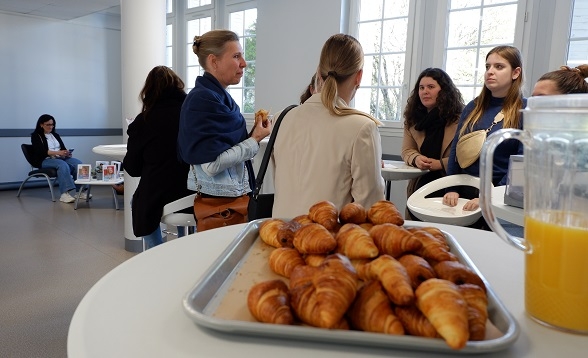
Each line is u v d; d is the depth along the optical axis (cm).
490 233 96
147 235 216
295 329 46
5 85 598
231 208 186
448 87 266
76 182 486
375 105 413
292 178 139
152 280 66
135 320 53
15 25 598
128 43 327
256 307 50
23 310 241
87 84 675
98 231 401
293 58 450
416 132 284
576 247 50
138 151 208
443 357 46
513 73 202
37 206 509
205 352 47
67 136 662
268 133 191
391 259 51
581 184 49
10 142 611
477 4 344
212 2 555
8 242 363
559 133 50
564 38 302
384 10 398
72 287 273
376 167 134
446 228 99
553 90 181
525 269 57
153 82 210
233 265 67
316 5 425
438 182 195
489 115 211
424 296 45
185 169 208
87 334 50
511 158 119
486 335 48
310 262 62
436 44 367
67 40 648
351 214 75
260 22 477
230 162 178
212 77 184
